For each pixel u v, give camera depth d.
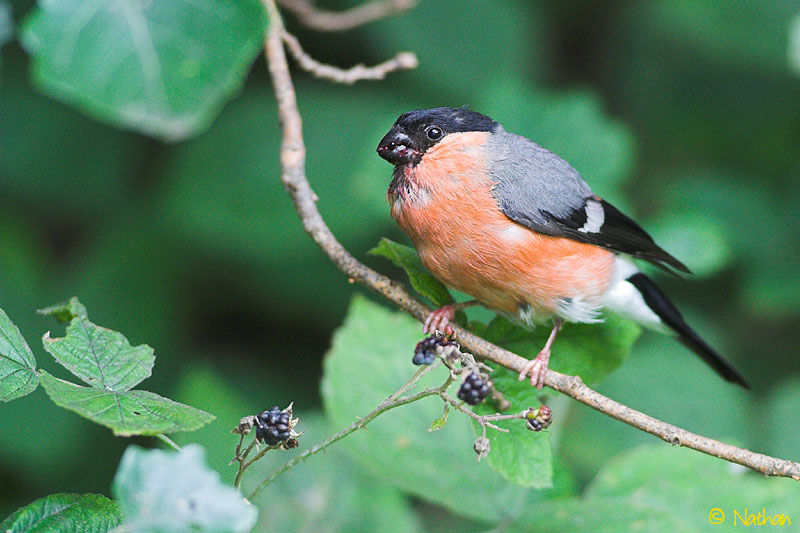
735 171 13.45
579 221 8.14
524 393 6.49
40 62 4.20
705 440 5.71
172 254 12.72
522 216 7.90
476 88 13.34
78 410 4.43
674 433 5.80
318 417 8.34
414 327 7.67
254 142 12.42
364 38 13.43
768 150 14.16
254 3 4.34
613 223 8.48
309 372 12.76
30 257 12.34
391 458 7.04
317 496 7.84
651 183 14.24
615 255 8.66
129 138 13.22
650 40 14.93
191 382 10.20
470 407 6.39
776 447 10.90
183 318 12.66
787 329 12.80
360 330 7.60
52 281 12.40
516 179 8.00
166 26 4.31
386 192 8.62
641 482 7.05
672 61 14.88
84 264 12.52
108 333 5.08
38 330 11.88
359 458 7.02
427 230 7.95
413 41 13.35
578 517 6.64
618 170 9.48
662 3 14.40
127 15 4.28
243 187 12.21
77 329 5.07
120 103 4.23
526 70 13.70
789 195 12.85
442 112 8.26
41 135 12.88
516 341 7.60
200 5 4.33
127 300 12.42
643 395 11.11
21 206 12.76
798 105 14.28
